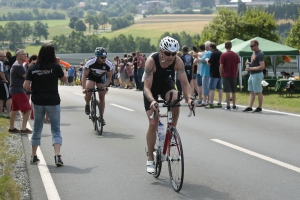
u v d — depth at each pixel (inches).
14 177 297.1
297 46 1350.9
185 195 258.7
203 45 682.8
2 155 354.0
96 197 258.5
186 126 481.7
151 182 284.4
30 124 516.1
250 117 538.9
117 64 1226.6
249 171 303.9
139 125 498.3
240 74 891.4
